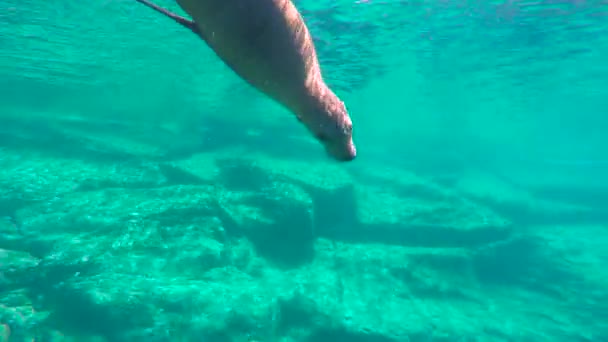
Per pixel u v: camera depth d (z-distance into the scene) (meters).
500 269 17.27
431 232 17.66
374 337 10.38
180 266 9.14
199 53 19.80
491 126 67.25
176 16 0.88
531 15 14.89
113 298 7.40
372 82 27.80
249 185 15.60
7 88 35.53
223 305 8.30
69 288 7.60
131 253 8.96
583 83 28.88
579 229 25.33
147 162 16.56
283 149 23.55
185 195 12.23
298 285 11.40
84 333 7.11
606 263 19.27
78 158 17.20
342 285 12.53
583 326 13.82
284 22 0.82
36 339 6.84
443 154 36.16
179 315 7.63
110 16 15.07
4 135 18.34
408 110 45.47
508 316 13.90
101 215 10.61
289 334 9.80
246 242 12.23
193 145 22.27
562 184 37.34
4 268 8.10
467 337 11.80
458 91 32.16
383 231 17.41
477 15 14.79
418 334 11.11
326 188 16.61
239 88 25.30
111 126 22.25
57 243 9.17
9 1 13.73
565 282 17.00
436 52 20.06
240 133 24.22
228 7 0.75
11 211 11.41
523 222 25.58
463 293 14.79
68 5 14.02
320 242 15.34
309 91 0.96
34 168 14.98
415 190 22.02
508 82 28.31
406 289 13.62
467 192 27.25
